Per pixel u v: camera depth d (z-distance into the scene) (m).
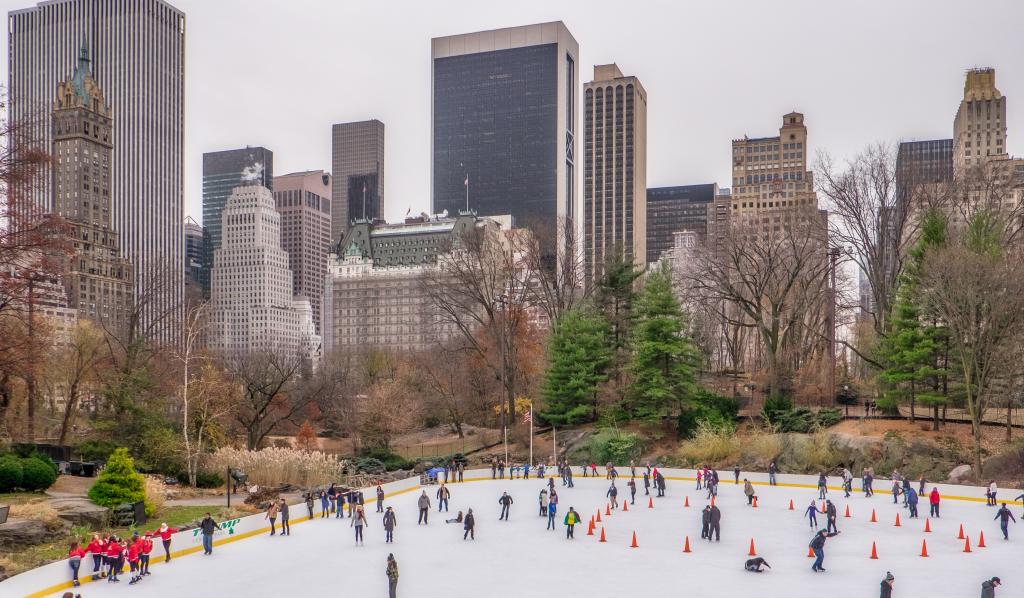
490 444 89.00
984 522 48.09
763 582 34.84
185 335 75.75
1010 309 61.97
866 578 35.41
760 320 81.31
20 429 73.19
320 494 57.22
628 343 90.62
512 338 93.69
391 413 90.62
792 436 71.50
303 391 105.12
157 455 62.19
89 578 35.69
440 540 44.16
